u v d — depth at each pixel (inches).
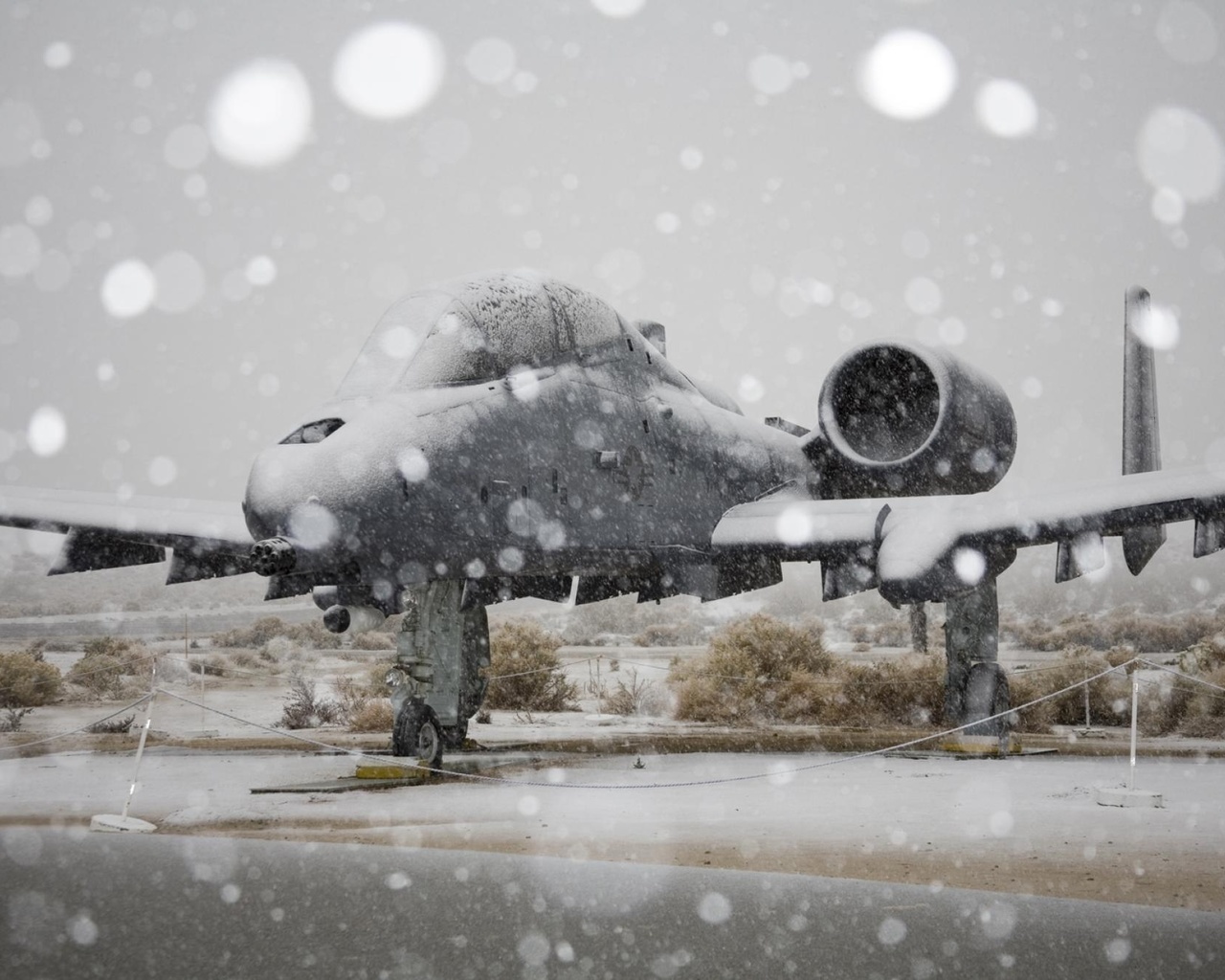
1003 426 577.3
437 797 382.3
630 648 1689.2
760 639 842.2
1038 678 753.6
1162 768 472.4
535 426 423.5
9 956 180.9
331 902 220.1
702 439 537.3
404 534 369.4
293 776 447.5
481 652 531.2
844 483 635.5
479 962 178.7
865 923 204.2
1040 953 182.9
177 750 575.5
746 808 356.8
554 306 461.4
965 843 289.0
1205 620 1718.8
